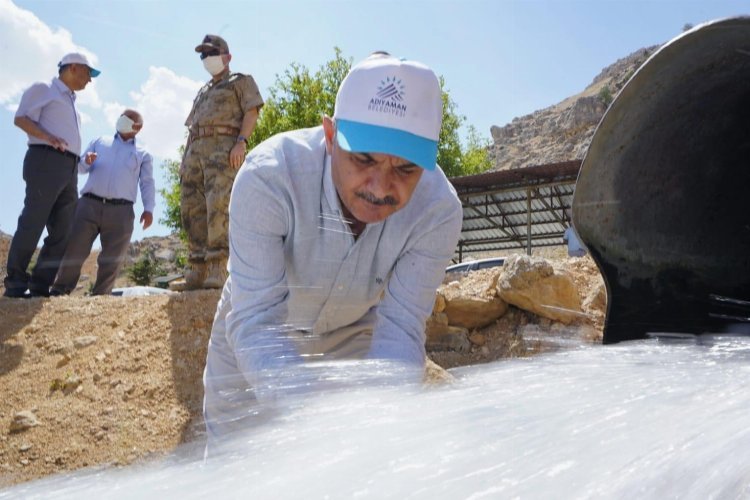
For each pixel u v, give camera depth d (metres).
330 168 2.03
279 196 2.00
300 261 2.14
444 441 0.88
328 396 1.33
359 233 2.12
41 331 5.62
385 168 1.80
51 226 6.30
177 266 32.75
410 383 1.43
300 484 0.82
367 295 2.27
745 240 2.23
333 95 26.75
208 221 5.87
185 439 4.33
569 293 5.23
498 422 0.92
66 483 1.02
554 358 1.46
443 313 5.56
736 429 0.79
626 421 0.87
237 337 1.94
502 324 5.45
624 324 2.15
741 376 1.08
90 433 4.50
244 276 2.01
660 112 2.03
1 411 4.77
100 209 6.54
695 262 2.20
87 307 5.88
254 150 2.10
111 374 5.03
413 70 1.75
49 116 5.96
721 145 2.18
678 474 0.72
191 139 5.99
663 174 2.15
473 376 1.37
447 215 2.16
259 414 1.61
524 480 0.75
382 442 0.91
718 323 2.13
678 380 1.08
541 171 16.81
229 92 5.83
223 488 0.85
